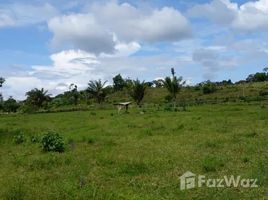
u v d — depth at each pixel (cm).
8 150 2330
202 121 3509
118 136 2755
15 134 3092
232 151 1881
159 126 3209
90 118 4844
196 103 7462
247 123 3206
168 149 2020
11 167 1758
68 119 4872
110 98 11031
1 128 3775
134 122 3819
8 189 1262
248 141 2162
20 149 2322
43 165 1733
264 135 2389
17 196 1189
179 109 5691
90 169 1612
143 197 1149
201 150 1950
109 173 1510
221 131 2712
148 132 2816
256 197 1138
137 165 1598
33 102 9275
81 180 1320
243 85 10969
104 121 4153
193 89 10788
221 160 1623
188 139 2380
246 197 1141
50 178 1481
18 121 5088
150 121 3822
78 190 1241
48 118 5397
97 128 3406
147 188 1289
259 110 4728
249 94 9412
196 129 2902
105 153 1956
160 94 11050
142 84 8031
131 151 2011
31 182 1412
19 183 1370
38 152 2147
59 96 11475
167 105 7081
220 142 2180
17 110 9325
